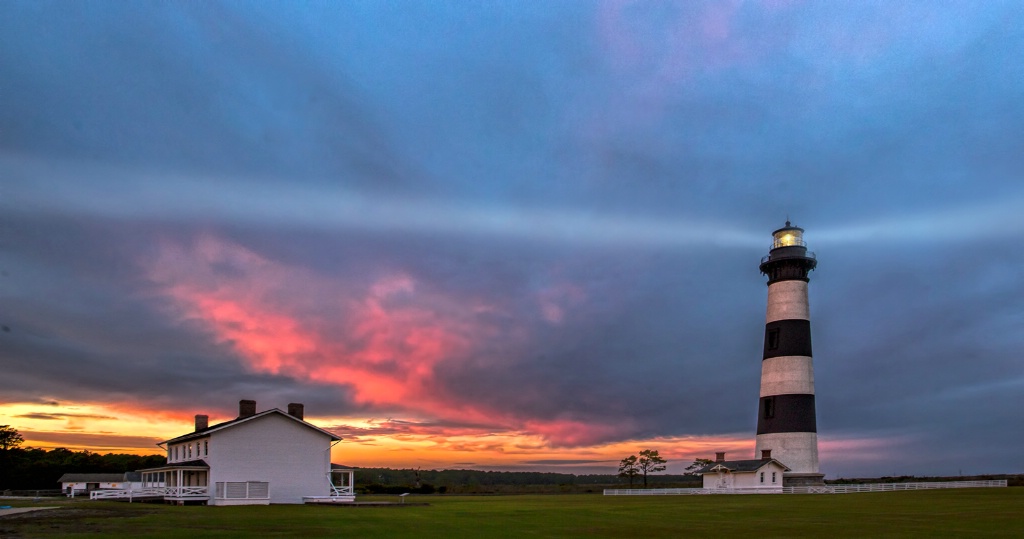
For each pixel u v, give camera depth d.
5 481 112.31
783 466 88.06
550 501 68.94
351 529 32.41
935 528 34.22
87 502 59.25
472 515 43.88
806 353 91.06
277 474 59.53
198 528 31.94
